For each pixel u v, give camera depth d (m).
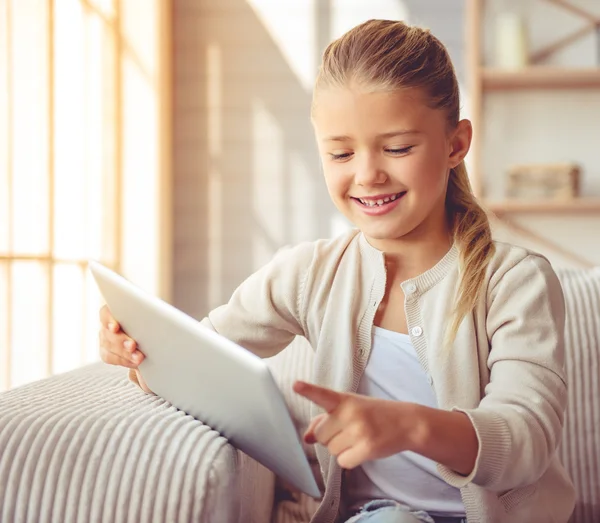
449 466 0.83
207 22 3.90
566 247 3.76
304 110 3.90
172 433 0.88
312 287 1.19
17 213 2.70
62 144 2.94
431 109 1.00
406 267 1.13
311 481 0.82
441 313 1.09
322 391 0.76
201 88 3.92
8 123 2.64
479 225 1.12
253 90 3.91
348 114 0.98
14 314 2.68
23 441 0.87
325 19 3.88
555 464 1.11
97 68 3.20
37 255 2.77
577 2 3.77
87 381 1.16
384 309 1.14
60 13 2.90
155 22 3.41
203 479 0.83
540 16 3.79
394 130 0.97
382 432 0.77
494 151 3.81
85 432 0.88
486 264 1.08
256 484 1.16
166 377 0.96
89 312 3.07
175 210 3.92
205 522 0.83
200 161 3.92
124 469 0.85
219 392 0.85
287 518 1.33
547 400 0.93
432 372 1.07
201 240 3.92
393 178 0.99
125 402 1.00
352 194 1.03
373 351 1.12
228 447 0.89
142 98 3.41
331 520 1.08
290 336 1.26
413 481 1.08
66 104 2.96
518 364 0.98
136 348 0.99
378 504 1.03
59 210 2.91
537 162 3.80
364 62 0.98
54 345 2.85
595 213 3.73
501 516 1.02
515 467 0.85
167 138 3.70
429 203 1.02
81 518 0.84
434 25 3.83
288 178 3.91
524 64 3.58
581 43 3.77
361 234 1.20
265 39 3.90
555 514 1.08
